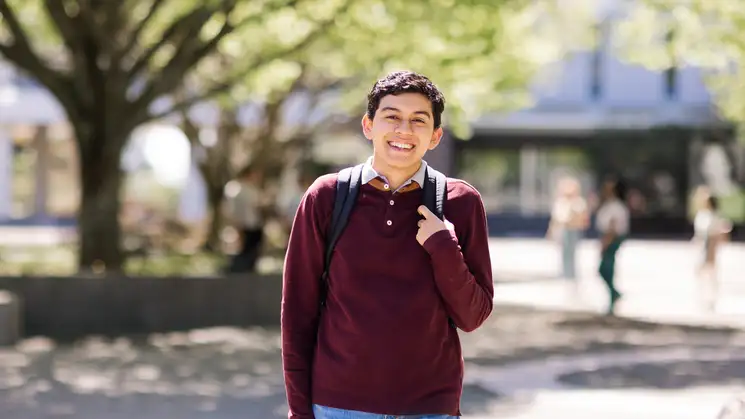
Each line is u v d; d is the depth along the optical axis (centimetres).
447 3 1396
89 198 1514
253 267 1717
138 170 4409
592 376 1011
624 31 1889
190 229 2598
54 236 3244
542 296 1838
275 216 2420
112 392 940
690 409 843
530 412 831
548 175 4300
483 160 4278
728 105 2678
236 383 993
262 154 2347
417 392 321
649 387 946
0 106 3434
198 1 1438
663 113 4291
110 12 1476
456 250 316
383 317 319
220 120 2353
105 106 1485
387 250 322
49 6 1432
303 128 2430
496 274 2292
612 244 1511
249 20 1427
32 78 1622
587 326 1414
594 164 4303
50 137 4072
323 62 1861
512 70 2017
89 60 1473
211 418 819
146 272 1755
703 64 1820
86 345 1264
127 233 2394
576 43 2345
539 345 1240
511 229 4275
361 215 325
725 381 976
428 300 321
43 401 892
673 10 1694
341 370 321
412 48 1575
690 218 4256
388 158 324
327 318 329
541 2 2034
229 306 1412
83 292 1356
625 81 4319
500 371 1044
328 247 328
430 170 335
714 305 1633
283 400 902
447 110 1939
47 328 1348
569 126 4266
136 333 1367
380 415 319
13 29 1439
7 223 4044
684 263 2752
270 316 1431
